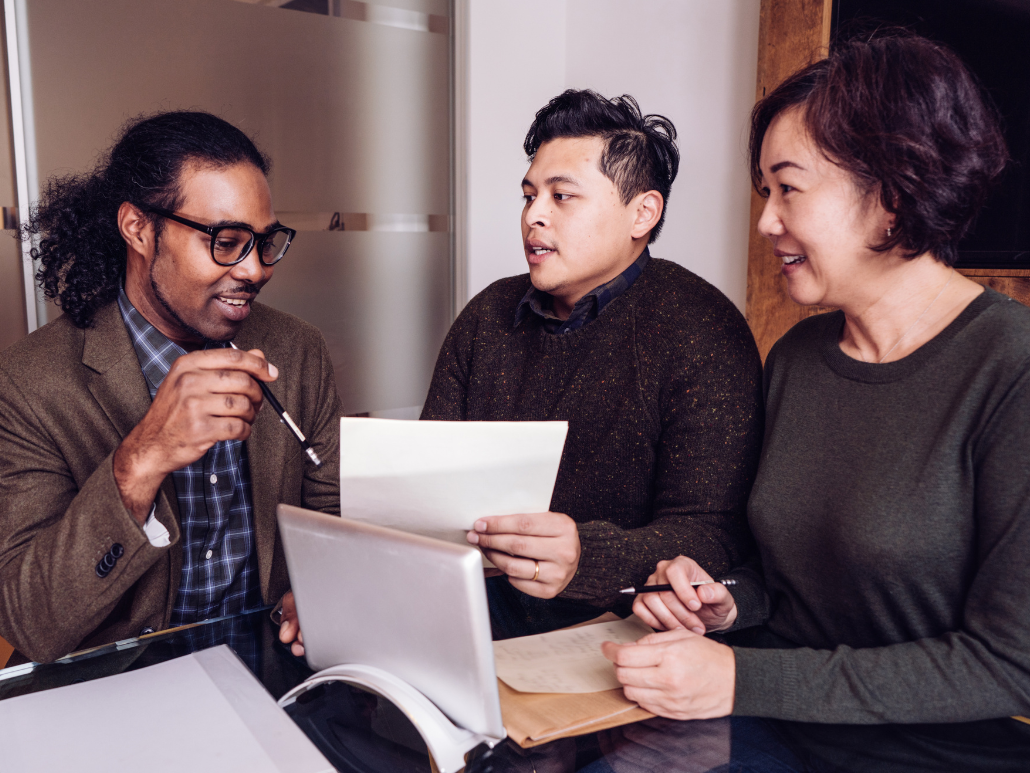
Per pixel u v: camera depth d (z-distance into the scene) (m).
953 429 0.82
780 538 0.97
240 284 1.06
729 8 2.50
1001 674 0.74
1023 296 1.92
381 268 2.84
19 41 2.03
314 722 0.73
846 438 0.92
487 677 0.65
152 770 0.59
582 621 0.97
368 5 2.66
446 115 2.93
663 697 0.75
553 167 1.22
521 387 1.38
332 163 2.66
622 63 2.90
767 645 0.97
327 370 1.42
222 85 2.38
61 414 1.05
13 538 0.97
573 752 0.69
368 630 0.73
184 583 1.19
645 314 1.28
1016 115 1.86
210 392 0.83
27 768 0.59
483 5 2.92
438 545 0.64
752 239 2.38
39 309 2.15
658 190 1.29
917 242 0.83
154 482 0.87
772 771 0.67
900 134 0.80
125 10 2.18
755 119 0.96
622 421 1.26
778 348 1.09
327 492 1.36
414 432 0.80
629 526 1.29
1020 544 0.75
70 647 0.88
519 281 1.48
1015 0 1.81
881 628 0.89
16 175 2.08
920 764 0.69
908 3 2.00
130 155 1.05
